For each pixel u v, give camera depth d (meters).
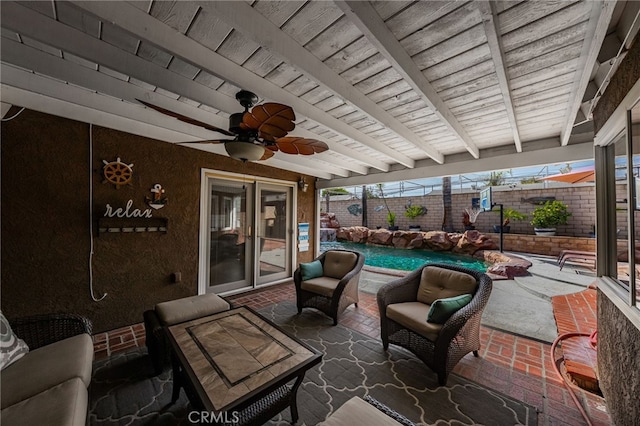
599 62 1.55
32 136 2.54
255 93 1.87
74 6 1.09
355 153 3.79
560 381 2.07
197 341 1.78
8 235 2.45
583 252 6.45
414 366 2.29
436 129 2.85
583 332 2.84
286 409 1.81
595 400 1.86
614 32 1.45
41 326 1.84
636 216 1.45
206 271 3.92
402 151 3.71
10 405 1.24
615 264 1.86
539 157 3.06
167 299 3.45
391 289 2.68
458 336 2.09
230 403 1.24
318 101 2.25
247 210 4.53
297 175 5.39
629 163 1.46
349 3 1.12
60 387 1.36
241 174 4.34
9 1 1.23
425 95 1.82
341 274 3.65
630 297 1.42
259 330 1.95
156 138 3.03
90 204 2.86
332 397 1.91
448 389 1.99
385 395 1.93
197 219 3.76
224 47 1.57
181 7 1.28
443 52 1.56
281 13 1.31
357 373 2.19
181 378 1.79
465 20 1.32
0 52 1.50
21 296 2.51
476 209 10.20
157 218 3.34
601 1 1.09
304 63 1.56
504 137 3.02
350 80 1.90
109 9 1.18
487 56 1.59
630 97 1.38
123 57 1.59
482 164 3.50
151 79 1.71
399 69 1.54
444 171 3.88
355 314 3.47
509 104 1.95
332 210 15.04
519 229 9.15
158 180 3.36
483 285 2.35
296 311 3.60
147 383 2.04
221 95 2.10
